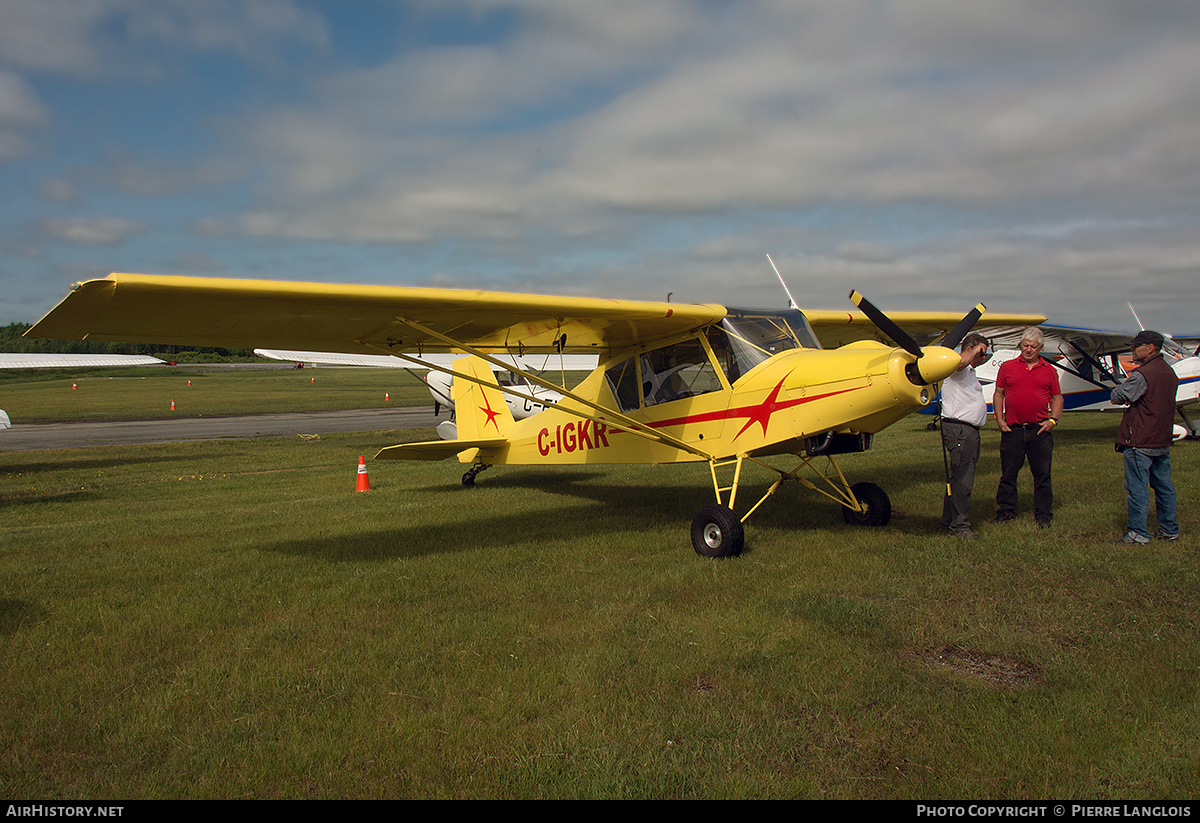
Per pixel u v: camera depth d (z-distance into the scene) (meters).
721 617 3.64
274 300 4.39
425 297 4.71
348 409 26.36
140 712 2.81
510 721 2.63
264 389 40.56
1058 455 9.25
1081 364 11.95
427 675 3.08
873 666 2.99
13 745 2.58
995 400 5.54
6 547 5.88
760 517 6.25
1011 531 5.23
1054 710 2.57
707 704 2.72
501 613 3.86
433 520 6.64
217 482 9.88
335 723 2.66
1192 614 3.43
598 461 7.04
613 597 4.06
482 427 8.68
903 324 8.29
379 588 4.43
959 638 3.25
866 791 2.16
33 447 15.83
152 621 3.89
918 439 12.23
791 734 2.47
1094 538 4.95
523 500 7.68
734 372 5.62
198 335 5.13
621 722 2.59
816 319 7.21
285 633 3.64
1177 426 11.01
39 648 3.53
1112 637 3.20
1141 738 2.36
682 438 6.05
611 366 6.81
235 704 2.83
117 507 8.05
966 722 2.51
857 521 5.82
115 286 3.84
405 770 2.35
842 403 4.86
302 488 9.16
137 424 21.31
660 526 6.06
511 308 5.08
